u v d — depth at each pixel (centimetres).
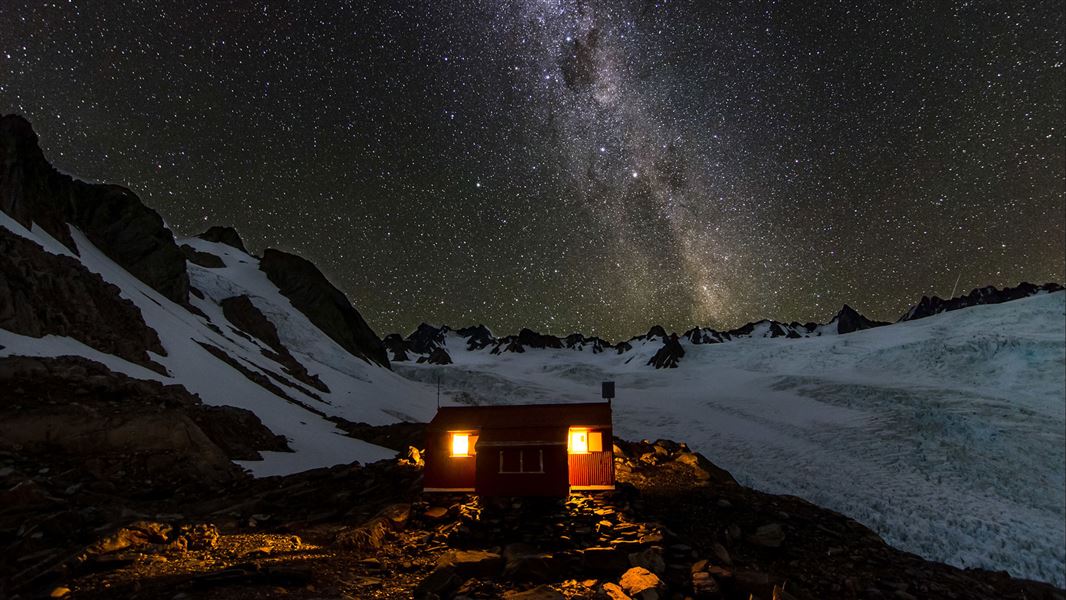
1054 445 5259
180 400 2769
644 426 7250
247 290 8000
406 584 1013
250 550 1156
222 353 4688
